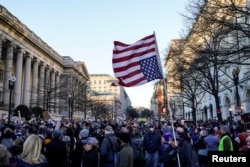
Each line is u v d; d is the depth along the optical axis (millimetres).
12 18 57656
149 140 12539
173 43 33281
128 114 173375
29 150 4449
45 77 78125
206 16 19109
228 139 8867
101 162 8719
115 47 8828
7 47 55562
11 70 55375
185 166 7887
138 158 11906
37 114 44219
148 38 8766
